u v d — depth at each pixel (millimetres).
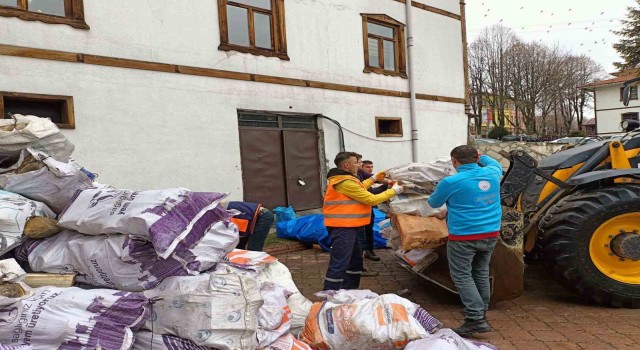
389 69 12109
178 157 8086
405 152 12078
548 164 5391
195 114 8320
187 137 8203
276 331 3105
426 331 3225
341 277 4668
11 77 6461
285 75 9695
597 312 4473
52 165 3447
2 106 6375
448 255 4066
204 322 2703
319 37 10344
